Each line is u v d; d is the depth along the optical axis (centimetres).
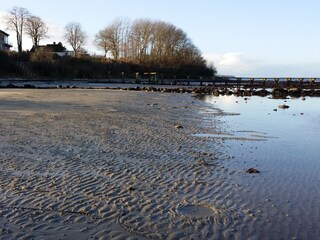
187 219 721
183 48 13188
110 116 2233
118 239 630
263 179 997
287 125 2083
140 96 4166
